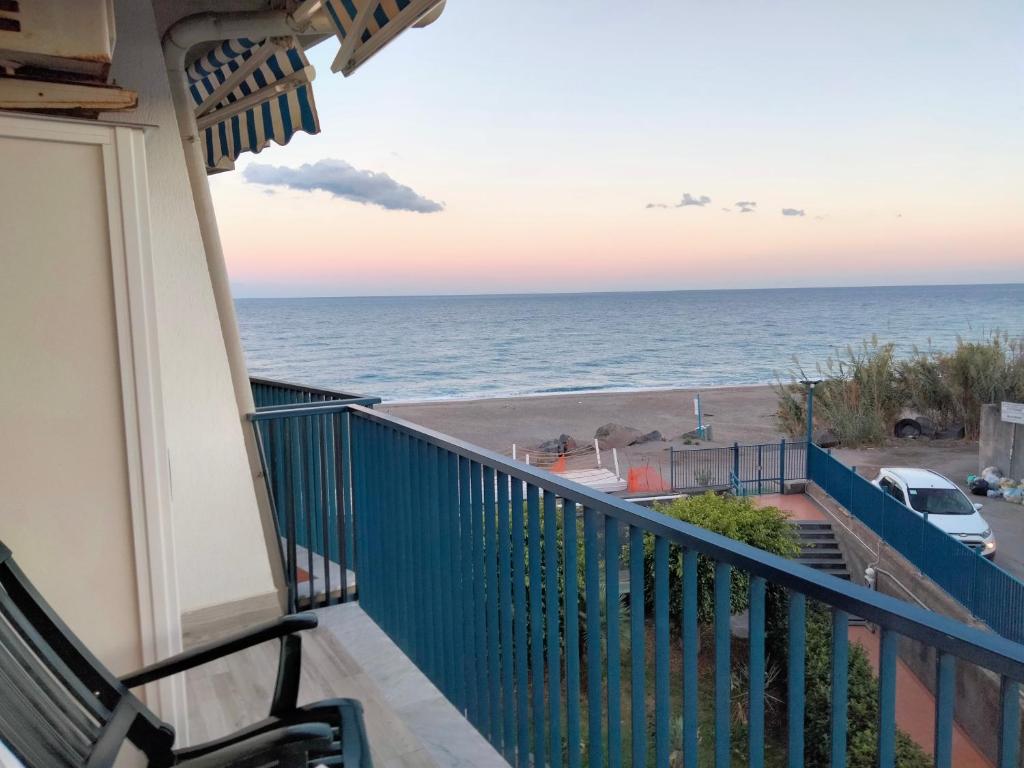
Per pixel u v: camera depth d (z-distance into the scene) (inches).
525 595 75.6
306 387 189.6
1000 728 29.6
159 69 130.2
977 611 309.9
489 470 81.2
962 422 673.0
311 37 171.5
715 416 981.8
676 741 190.9
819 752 189.8
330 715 57.2
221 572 129.3
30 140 61.0
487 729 85.8
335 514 153.3
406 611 108.9
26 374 62.3
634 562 56.7
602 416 994.7
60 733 49.4
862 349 743.7
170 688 68.3
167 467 68.3
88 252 63.9
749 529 295.4
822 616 197.8
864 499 428.8
